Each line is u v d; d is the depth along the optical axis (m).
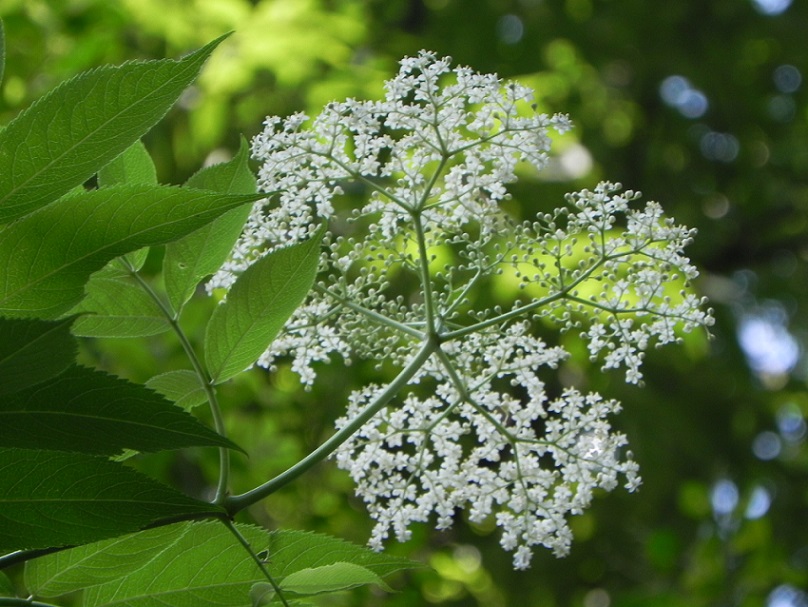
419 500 0.77
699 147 3.68
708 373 3.19
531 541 0.76
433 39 3.05
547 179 2.63
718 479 3.05
